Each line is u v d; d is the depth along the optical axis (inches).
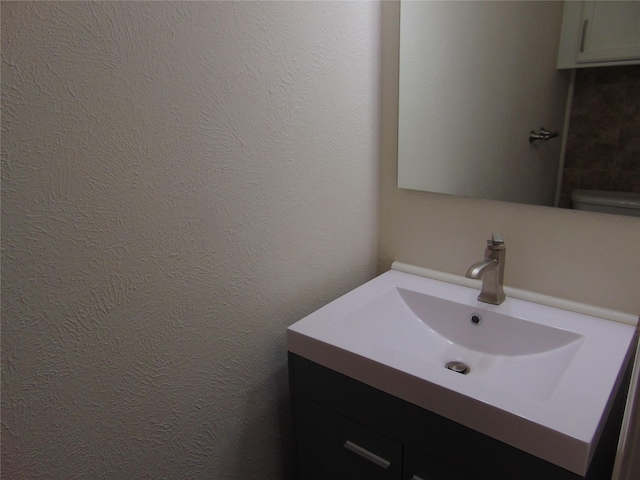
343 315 43.1
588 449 26.2
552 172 42.3
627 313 40.8
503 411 29.0
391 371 34.1
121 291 31.4
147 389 34.4
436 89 46.9
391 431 35.8
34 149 25.8
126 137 29.8
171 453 37.2
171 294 34.5
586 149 40.2
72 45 26.4
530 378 38.6
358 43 46.4
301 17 39.7
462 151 46.8
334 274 50.4
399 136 50.8
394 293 49.2
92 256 29.4
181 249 34.5
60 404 29.5
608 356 35.3
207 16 32.8
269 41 37.4
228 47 34.5
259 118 38.1
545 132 41.7
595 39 38.0
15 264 26.1
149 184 31.6
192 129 33.4
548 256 44.2
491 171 45.6
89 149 28.1
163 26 30.4
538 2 39.9
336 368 37.9
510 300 45.6
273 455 47.2
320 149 44.9
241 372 41.6
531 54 40.9
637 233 39.3
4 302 26.0
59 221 27.5
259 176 39.3
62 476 30.5
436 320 47.2
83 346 30.0
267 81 38.0
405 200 52.6
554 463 27.8
